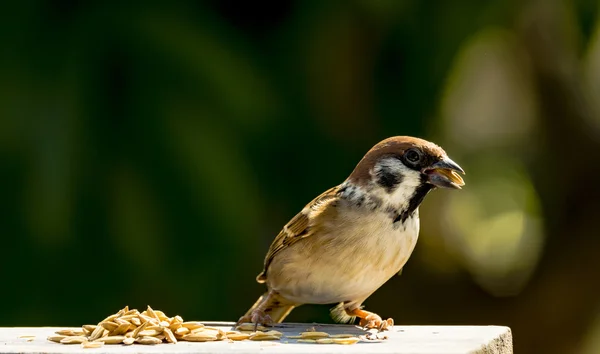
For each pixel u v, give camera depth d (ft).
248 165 37.76
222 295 39.22
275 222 41.11
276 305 32.76
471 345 25.23
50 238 36.50
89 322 38.22
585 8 43.27
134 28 37.17
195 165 36.73
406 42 41.96
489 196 54.19
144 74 36.94
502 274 52.47
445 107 44.98
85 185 36.35
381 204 30.17
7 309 37.55
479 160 54.29
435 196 51.44
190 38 37.63
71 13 37.06
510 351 29.12
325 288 30.96
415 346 25.13
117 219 36.60
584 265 51.78
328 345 25.66
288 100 40.55
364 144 42.68
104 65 36.81
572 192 52.85
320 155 41.63
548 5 46.93
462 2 41.29
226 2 39.68
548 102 53.11
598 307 51.60
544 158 53.42
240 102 37.73
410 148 30.19
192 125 36.96
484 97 58.03
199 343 26.43
